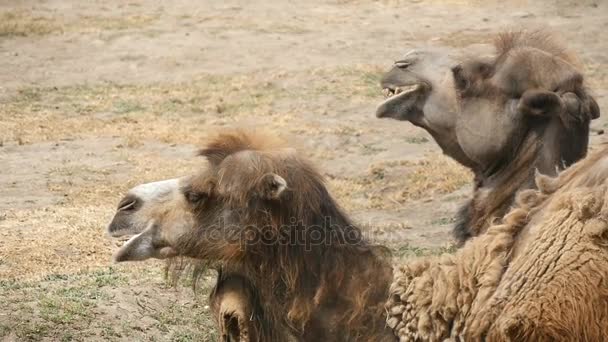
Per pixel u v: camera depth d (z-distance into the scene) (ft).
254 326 28.32
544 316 24.45
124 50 128.57
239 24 140.46
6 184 80.59
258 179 28.55
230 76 118.21
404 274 27.94
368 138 94.89
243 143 30.12
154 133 96.84
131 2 153.89
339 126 98.27
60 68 121.70
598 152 26.78
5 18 141.90
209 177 29.32
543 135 38.24
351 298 28.35
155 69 121.60
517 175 38.70
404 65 42.96
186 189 29.76
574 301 24.36
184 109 105.91
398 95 42.83
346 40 133.28
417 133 96.43
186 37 134.10
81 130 98.07
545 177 27.32
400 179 82.12
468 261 26.91
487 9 148.56
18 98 109.70
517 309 24.89
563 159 37.99
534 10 146.61
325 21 142.92
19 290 52.65
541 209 26.63
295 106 106.32
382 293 28.68
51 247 61.93
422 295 27.22
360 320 28.30
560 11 145.48
